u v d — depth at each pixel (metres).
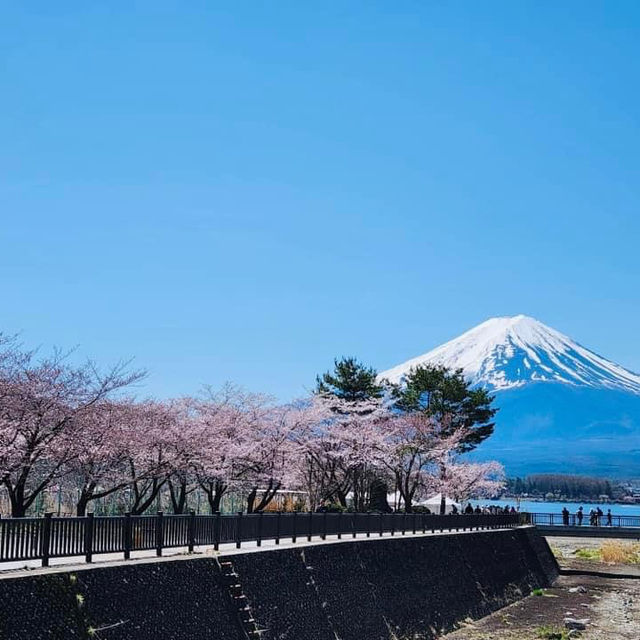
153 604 19.41
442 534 39.78
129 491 43.72
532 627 37.25
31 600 16.12
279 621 24.03
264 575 24.22
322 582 27.14
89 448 33.50
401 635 31.34
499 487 73.50
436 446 61.00
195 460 40.00
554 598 46.72
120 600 18.44
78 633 16.92
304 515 30.00
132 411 36.88
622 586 52.69
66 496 40.12
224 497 52.31
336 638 26.64
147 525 21.19
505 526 55.59
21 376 30.62
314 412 50.75
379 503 59.12
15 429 29.89
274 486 49.72
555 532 73.94
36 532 17.55
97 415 33.91
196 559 21.53
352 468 55.06
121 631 18.14
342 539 31.53
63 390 31.34
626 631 36.94
